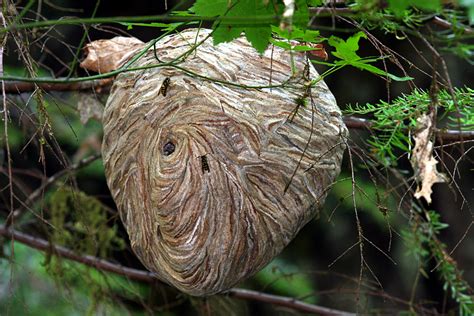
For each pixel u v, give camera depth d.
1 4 1.27
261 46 1.11
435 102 1.13
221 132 1.19
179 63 1.18
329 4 1.17
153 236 1.22
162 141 1.20
